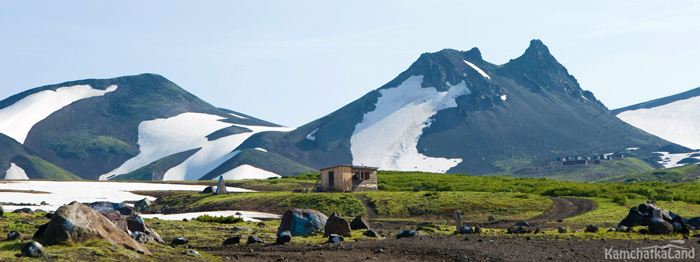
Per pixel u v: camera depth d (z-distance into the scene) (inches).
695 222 1594.5
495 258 879.1
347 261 884.0
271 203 2928.2
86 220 877.8
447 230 1577.3
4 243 924.6
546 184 4320.9
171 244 1151.0
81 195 3796.8
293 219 1393.9
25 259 743.1
